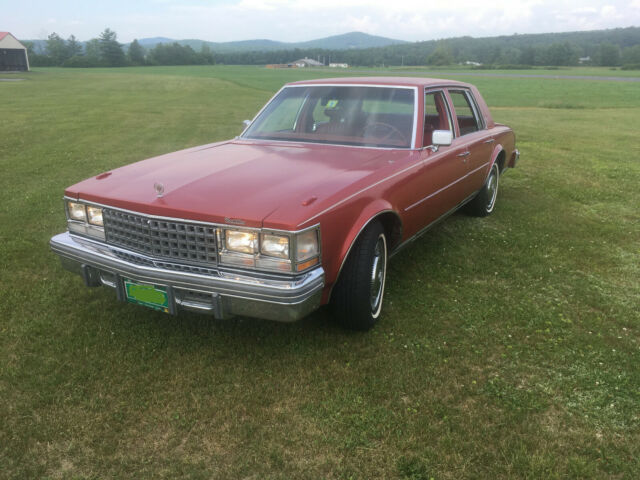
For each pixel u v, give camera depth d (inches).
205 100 959.0
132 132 500.4
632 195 274.8
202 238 102.0
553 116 783.7
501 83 2187.5
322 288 106.3
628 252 190.9
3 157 354.6
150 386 105.3
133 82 1652.3
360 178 118.9
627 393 106.5
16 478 82.1
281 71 4389.8
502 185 297.1
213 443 90.3
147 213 105.7
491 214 235.1
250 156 137.9
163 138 461.4
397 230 135.6
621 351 122.3
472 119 197.6
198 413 97.3
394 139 148.7
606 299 150.4
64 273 159.5
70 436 91.3
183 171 123.6
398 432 93.0
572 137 521.7
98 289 148.9
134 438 91.2
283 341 123.0
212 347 120.1
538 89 1728.6
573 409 101.2
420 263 174.4
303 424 95.1
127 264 107.4
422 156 145.6
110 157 362.0
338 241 108.6
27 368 110.2
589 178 319.6
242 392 104.0
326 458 87.3
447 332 129.3
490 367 114.5
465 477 83.7
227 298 101.2
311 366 113.3
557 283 161.0
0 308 135.6
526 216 233.9
